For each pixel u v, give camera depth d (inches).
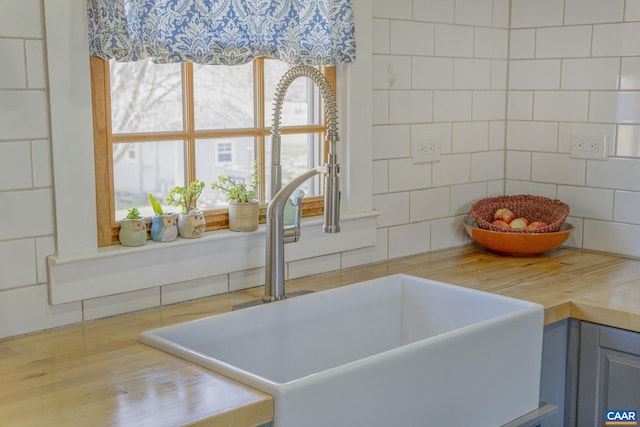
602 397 82.5
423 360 64.5
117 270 75.7
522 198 110.9
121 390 56.6
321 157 96.4
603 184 106.5
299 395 55.4
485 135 113.4
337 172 76.0
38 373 60.7
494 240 102.1
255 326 75.6
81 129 72.3
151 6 73.5
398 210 102.9
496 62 113.2
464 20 107.5
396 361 62.1
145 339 67.8
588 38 106.0
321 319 82.0
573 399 85.0
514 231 100.1
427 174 106.0
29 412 52.7
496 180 116.6
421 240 106.7
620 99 103.7
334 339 83.6
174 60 76.2
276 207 77.5
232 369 59.4
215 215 85.3
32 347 67.5
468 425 70.4
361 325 86.5
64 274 72.4
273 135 79.4
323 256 94.3
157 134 80.7
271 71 89.7
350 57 91.5
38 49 69.2
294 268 91.4
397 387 62.6
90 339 69.6
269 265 79.0
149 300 79.2
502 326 72.3
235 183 86.3
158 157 81.4
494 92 113.7
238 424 53.1
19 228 69.7
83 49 71.6
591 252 108.1
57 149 70.9
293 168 93.9
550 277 93.2
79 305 74.3
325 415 57.5
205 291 83.7
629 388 80.3
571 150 109.2
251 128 88.9
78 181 72.7
